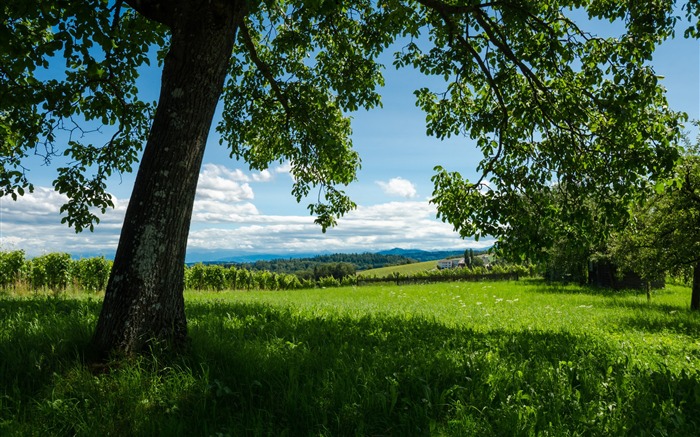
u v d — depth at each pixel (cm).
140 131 1057
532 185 979
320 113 1009
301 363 520
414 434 365
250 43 960
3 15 562
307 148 1137
